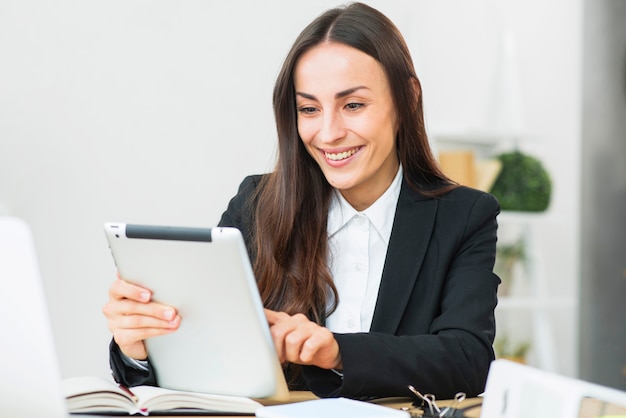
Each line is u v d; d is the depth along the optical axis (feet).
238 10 10.93
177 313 4.18
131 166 10.48
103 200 10.36
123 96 10.43
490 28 13.16
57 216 10.17
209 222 10.85
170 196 10.66
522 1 13.42
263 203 5.55
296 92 5.13
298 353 4.24
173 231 3.96
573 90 13.79
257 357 4.11
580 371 13.53
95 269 10.35
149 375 4.57
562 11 13.70
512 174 12.41
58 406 3.18
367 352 4.36
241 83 10.97
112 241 4.16
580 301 13.64
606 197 13.51
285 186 5.41
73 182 10.23
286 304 5.32
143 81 10.51
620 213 13.43
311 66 4.99
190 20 10.69
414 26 12.26
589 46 13.67
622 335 13.39
